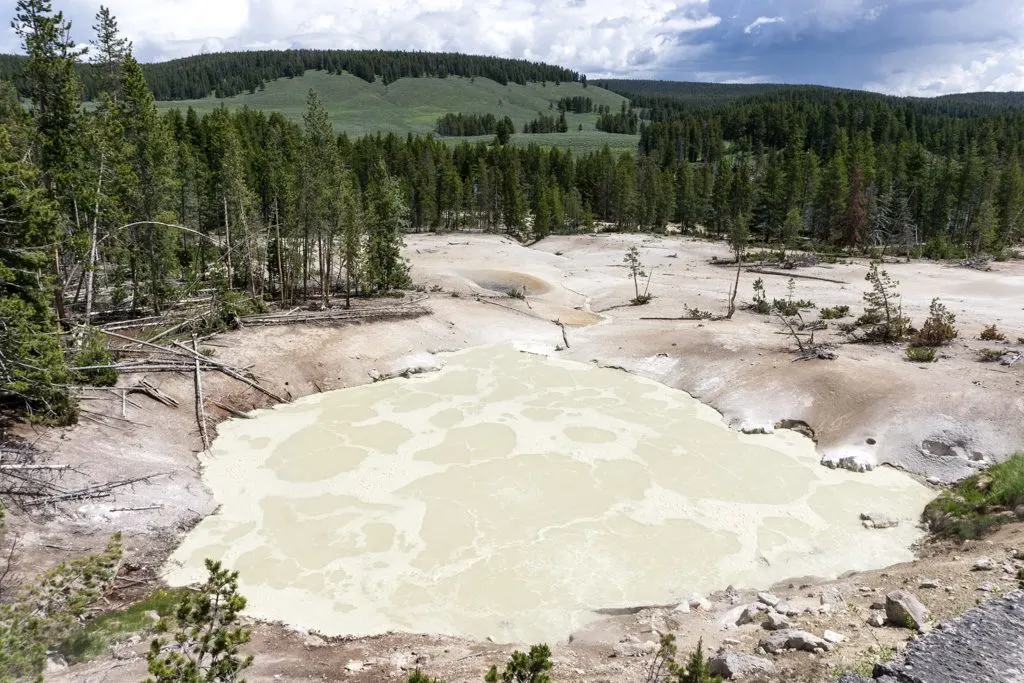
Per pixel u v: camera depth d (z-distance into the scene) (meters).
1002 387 26.09
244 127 85.19
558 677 12.52
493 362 36.69
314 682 12.89
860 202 76.88
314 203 43.44
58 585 14.31
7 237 22.69
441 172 102.00
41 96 30.50
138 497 20.89
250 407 29.88
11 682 10.57
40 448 21.17
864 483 23.03
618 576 18.23
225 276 47.56
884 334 34.59
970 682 9.45
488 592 17.62
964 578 14.13
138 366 28.50
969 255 71.12
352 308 42.25
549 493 22.77
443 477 23.88
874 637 12.09
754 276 59.59
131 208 36.59
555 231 97.94
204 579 18.03
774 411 28.42
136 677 12.16
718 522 20.91
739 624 14.80
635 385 33.16
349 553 19.39
